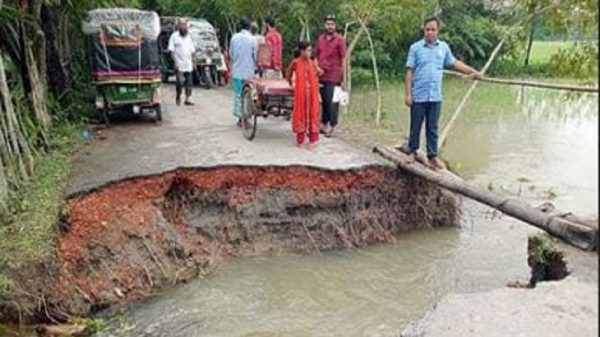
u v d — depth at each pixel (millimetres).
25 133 9547
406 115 18031
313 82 10367
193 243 8594
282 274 8250
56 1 12250
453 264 8508
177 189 9000
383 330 6801
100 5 13797
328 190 9242
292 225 9078
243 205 9000
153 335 6609
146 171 8906
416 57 9242
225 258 8641
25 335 6320
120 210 8203
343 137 11805
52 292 6793
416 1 17062
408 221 9609
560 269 6500
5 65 10133
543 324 5215
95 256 7473
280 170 9227
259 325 6914
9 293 6512
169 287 7758
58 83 13773
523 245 9055
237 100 12336
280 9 21547
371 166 9492
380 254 8898
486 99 23375
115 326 6773
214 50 20297
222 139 11172
